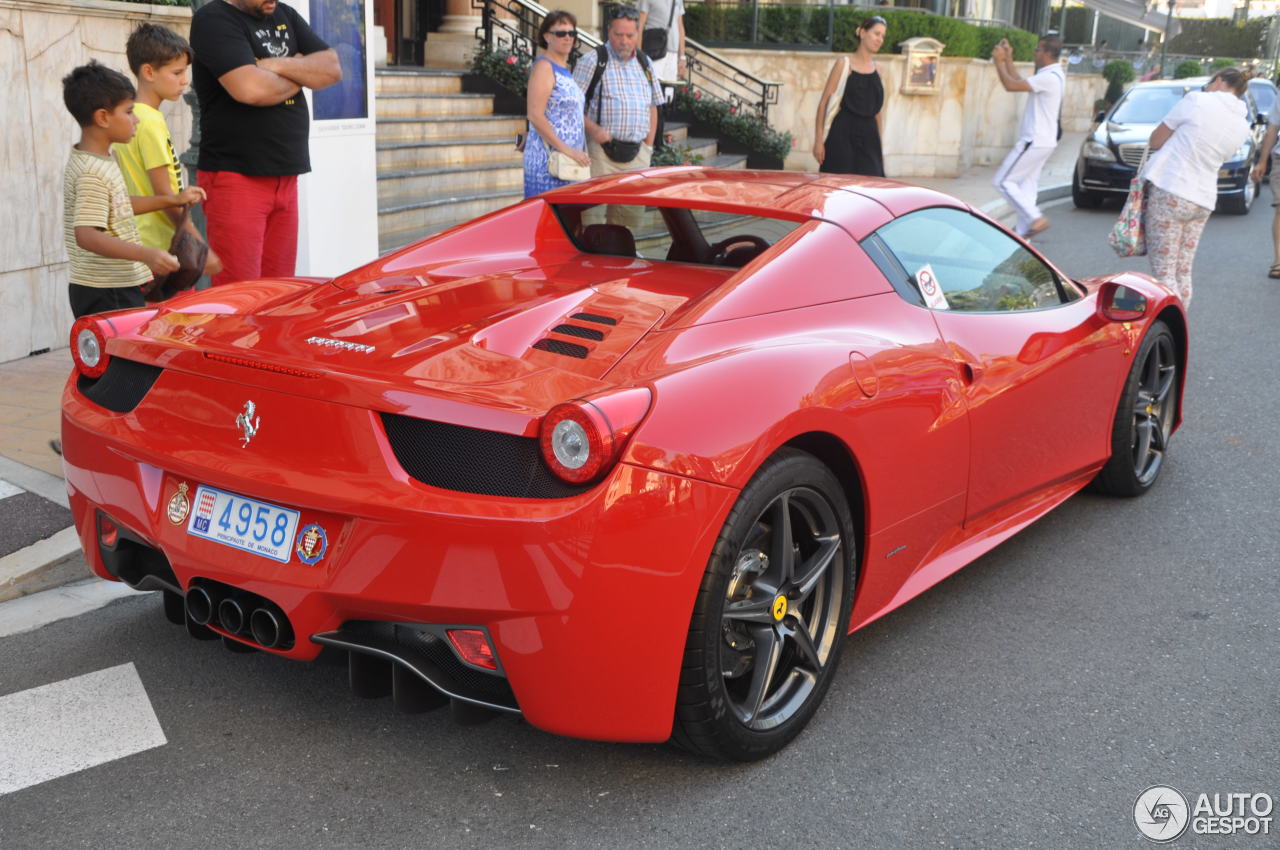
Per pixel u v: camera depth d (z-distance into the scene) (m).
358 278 3.45
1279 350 7.53
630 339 2.70
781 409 2.57
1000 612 3.67
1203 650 3.44
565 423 2.25
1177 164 7.43
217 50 4.70
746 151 14.67
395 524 2.33
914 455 3.09
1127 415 4.49
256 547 2.54
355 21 6.81
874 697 3.10
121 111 4.14
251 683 3.05
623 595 2.32
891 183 3.72
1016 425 3.61
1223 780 2.75
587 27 15.11
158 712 2.90
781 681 2.86
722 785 2.65
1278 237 10.26
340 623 2.48
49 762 2.66
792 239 3.12
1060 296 4.13
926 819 2.55
